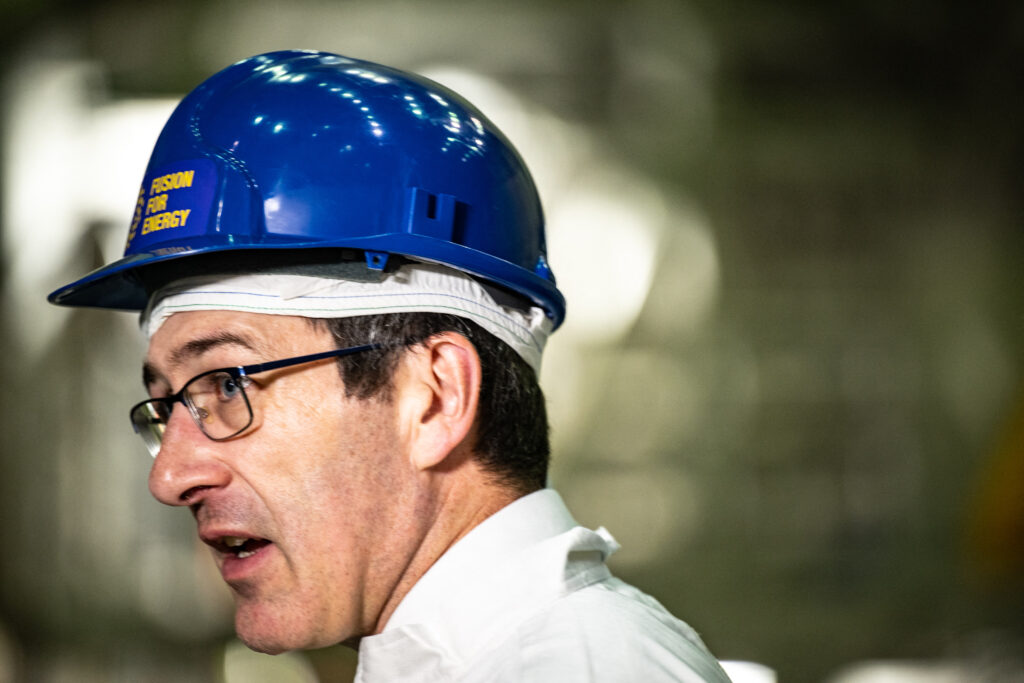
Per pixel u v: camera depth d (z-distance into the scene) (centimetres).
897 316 1046
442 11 1018
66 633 989
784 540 1020
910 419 1034
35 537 1005
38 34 1011
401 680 139
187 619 982
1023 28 992
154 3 1015
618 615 136
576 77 1036
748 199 1046
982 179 1050
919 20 1020
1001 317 1041
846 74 1051
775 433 1032
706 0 1029
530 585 140
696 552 1016
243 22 1012
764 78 1048
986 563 902
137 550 1002
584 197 1038
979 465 1015
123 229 1023
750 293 1041
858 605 997
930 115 1055
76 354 1021
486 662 135
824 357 1041
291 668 751
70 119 1019
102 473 1012
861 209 1054
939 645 943
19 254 1018
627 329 1034
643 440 1027
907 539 1016
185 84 1020
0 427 1012
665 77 1040
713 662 144
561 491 1017
